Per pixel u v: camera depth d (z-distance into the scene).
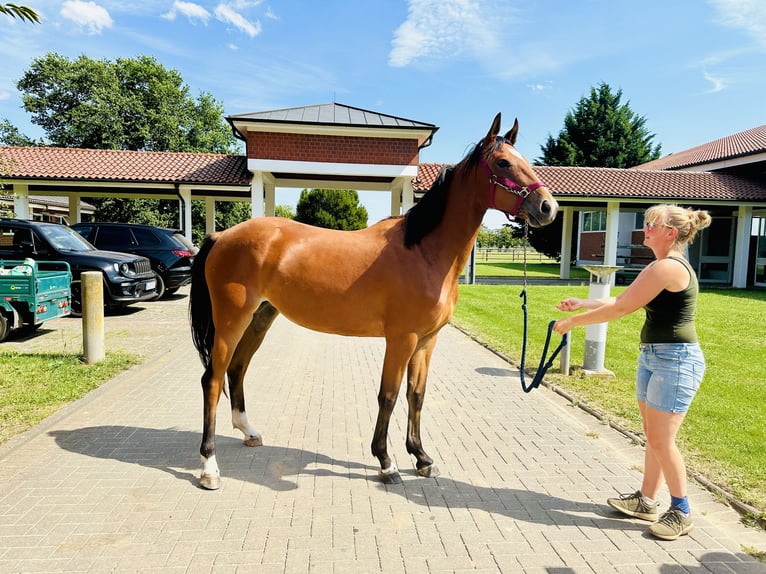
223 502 3.01
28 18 3.67
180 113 35.19
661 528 2.72
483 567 2.45
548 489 3.29
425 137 15.19
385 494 3.17
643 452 3.93
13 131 33.53
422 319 3.12
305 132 14.72
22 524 2.71
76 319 9.76
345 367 6.56
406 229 3.21
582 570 2.45
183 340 7.89
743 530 2.85
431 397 5.30
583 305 2.93
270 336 8.73
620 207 20.64
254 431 3.91
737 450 3.93
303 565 2.42
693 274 2.56
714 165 21.23
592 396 5.30
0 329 7.14
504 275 23.52
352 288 3.14
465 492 3.22
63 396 4.86
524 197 2.92
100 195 19.42
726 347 7.97
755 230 19.94
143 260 10.93
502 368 6.63
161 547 2.53
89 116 30.91
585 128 36.03
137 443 3.86
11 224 10.09
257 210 15.11
